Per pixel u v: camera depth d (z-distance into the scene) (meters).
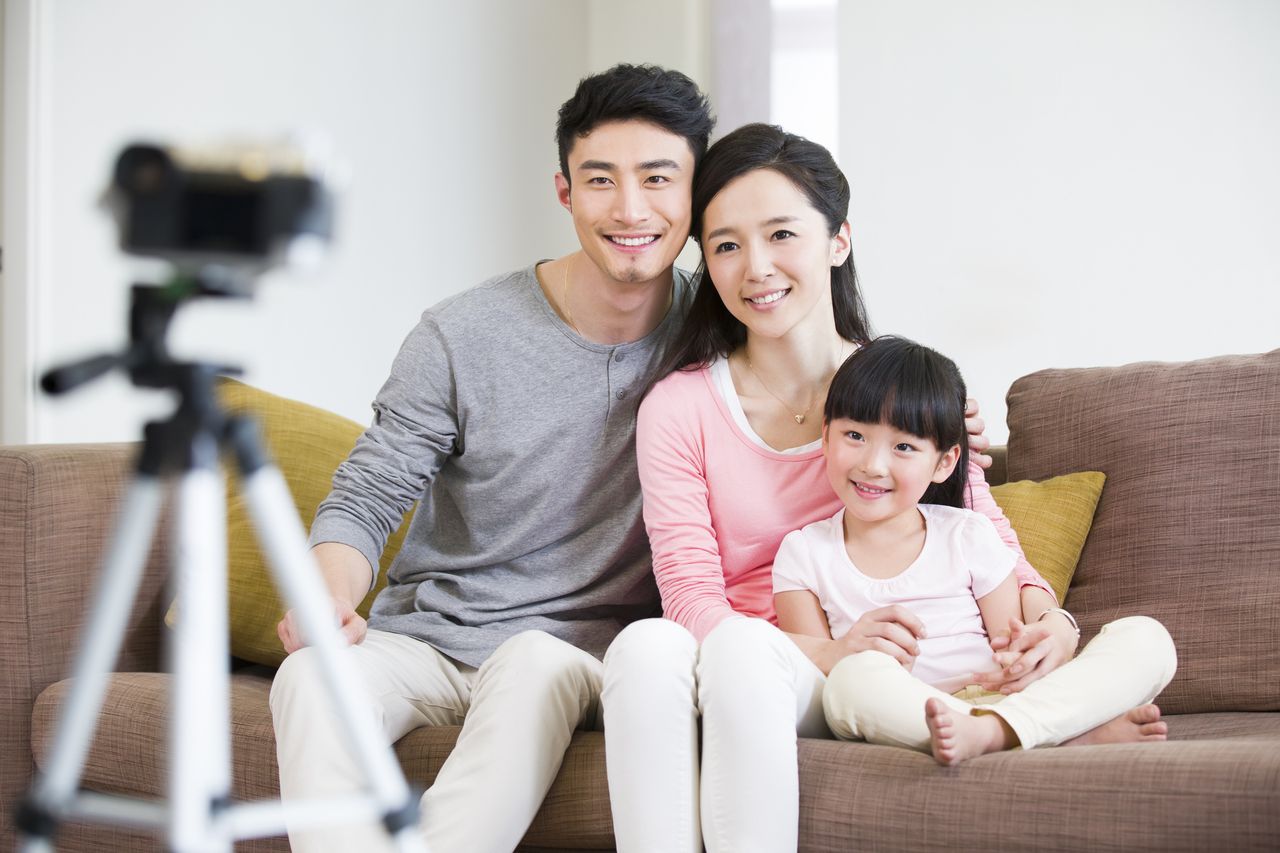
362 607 2.12
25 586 1.87
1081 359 3.41
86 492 1.96
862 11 3.59
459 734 1.57
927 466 1.66
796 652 1.46
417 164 3.65
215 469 0.83
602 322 1.85
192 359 0.83
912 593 1.66
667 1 3.96
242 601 2.02
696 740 1.40
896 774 1.33
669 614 1.69
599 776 1.46
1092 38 3.39
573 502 1.82
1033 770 1.27
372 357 3.57
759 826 1.32
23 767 1.86
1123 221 3.37
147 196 0.79
